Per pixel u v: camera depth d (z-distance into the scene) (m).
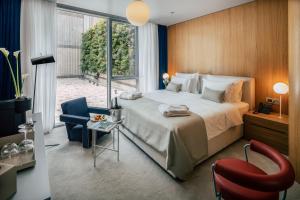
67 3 3.97
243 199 1.30
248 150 3.08
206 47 4.79
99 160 2.76
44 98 3.77
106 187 2.15
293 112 2.26
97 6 4.16
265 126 3.17
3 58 3.27
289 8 2.27
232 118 3.15
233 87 3.66
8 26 3.27
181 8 4.23
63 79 6.84
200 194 2.05
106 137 3.63
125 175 2.39
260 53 3.70
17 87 2.50
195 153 2.43
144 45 5.50
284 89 3.11
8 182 0.88
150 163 2.69
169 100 3.79
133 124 3.09
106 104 5.60
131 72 5.73
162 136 2.40
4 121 1.47
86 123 3.03
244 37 3.95
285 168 1.18
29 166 1.16
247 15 3.86
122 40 5.45
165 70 6.08
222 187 1.42
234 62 4.18
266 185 1.06
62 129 4.07
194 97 4.08
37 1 3.59
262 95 3.72
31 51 3.54
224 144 3.09
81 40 6.86
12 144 1.29
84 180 2.28
